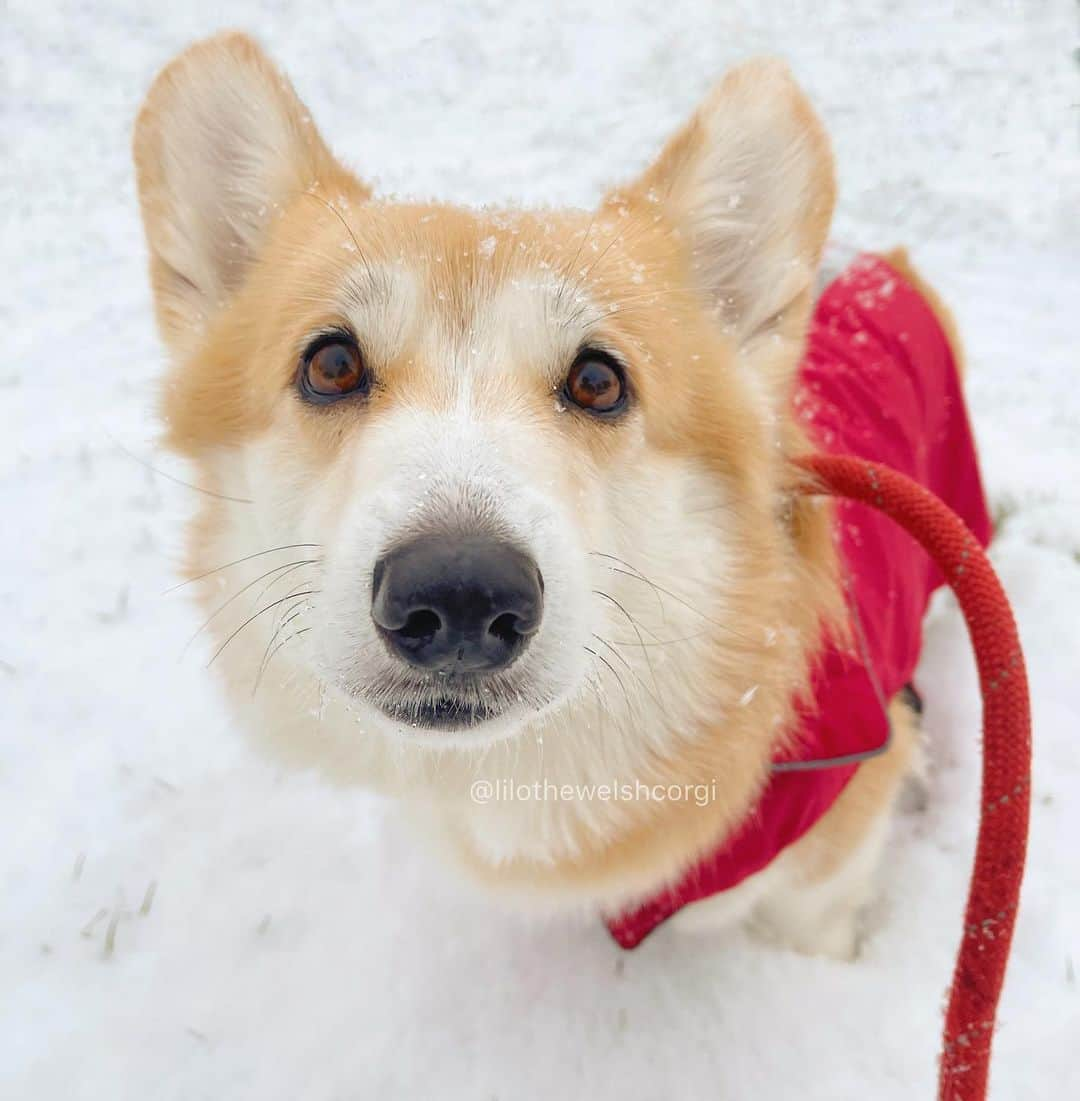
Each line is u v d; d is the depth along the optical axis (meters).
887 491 0.26
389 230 0.26
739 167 0.29
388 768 0.29
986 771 0.23
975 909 0.23
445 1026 0.34
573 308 0.25
